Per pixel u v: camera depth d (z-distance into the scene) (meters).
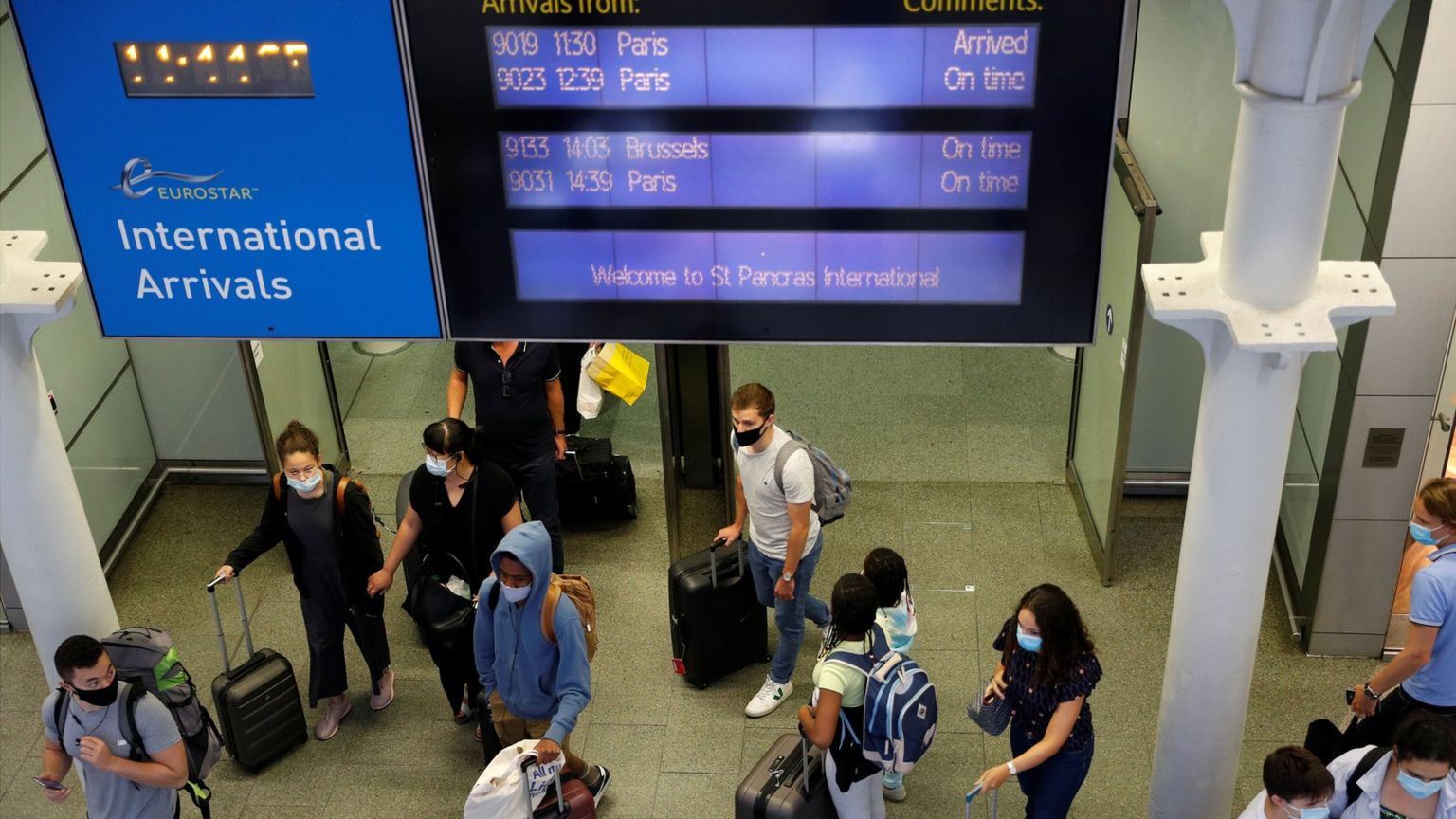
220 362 8.61
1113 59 4.20
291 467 6.30
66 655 5.08
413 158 4.55
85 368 8.15
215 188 4.64
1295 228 4.46
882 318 4.66
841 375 9.74
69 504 5.71
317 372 8.76
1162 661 7.27
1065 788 5.59
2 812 6.68
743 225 4.55
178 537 8.59
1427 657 5.59
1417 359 6.42
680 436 7.64
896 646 6.01
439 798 6.64
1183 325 4.80
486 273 4.73
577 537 8.35
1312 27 4.13
